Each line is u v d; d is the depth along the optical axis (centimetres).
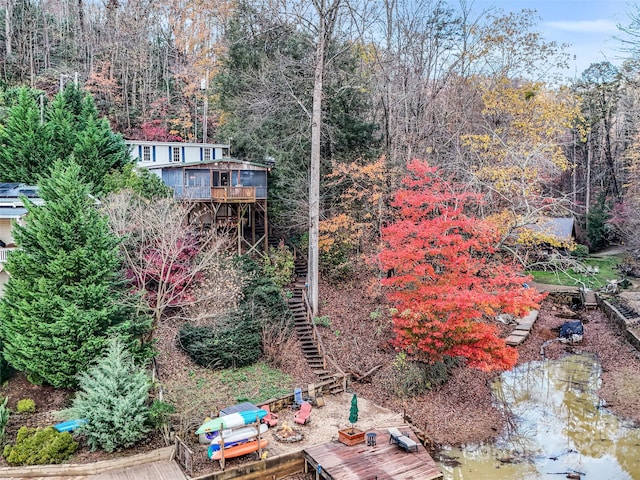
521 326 2873
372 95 3053
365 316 2508
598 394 2170
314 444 1582
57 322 1514
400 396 2002
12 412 1540
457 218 2309
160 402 1535
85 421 1435
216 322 2044
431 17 2934
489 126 3014
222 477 1387
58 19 5084
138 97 4738
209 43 4603
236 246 2709
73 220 1592
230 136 3162
